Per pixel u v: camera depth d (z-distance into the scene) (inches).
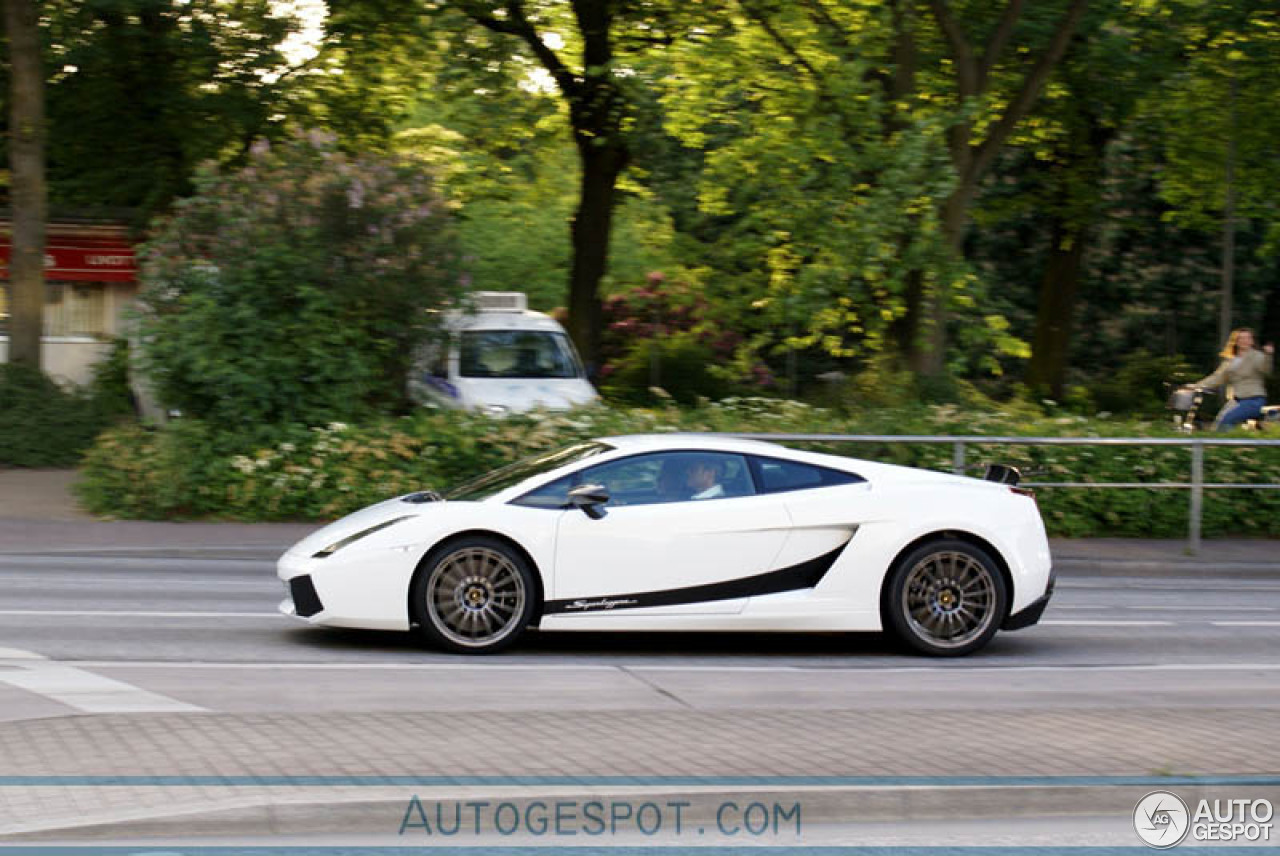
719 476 394.3
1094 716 298.7
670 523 385.1
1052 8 906.1
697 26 930.7
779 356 1307.8
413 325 693.9
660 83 943.0
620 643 408.2
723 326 1248.2
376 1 1026.1
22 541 596.1
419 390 720.3
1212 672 390.9
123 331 700.7
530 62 1072.8
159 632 400.8
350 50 1082.7
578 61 1101.7
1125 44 1059.9
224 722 272.2
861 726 282.4
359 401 692.1
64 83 1044.5
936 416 711.7
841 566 390.6
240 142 1107.3
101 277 1143.6
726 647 406.9
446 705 308.7
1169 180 1389.0
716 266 1008.9
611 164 1087.6
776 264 900.6
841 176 832.9
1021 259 1582.2
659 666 371.9
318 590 373.7
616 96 1016.2
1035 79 883.4
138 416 970.7
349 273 690.2
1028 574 400.8
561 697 320.8
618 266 1556.3
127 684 321.7
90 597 469.4
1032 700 332.2
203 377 653.9
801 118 858.1
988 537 398.0
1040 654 414.3
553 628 380.8
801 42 889.5
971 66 871.1
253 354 668.7
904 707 317.1
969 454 687.7
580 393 780.0
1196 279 1612.9
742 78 912.9
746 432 691.4
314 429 673.6
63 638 386.0
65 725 266.7
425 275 697.0
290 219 683.4
